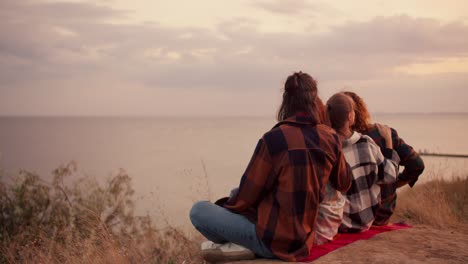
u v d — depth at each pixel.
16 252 6.28
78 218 7.39
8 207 8.20
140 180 44.06
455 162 19.38
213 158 92.25
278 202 2.59
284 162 2.56
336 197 2.93
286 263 2.56
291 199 2.56
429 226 4.88
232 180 31.28
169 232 4.83
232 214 2.79
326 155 2.64
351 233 3.27
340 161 2.76
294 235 2.57
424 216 5.12
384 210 3.54
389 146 3.51
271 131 2.66
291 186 2.56
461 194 7.20
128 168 71.62
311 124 2.70
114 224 7.05
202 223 2.88
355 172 3.23
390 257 2.70
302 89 2.72
